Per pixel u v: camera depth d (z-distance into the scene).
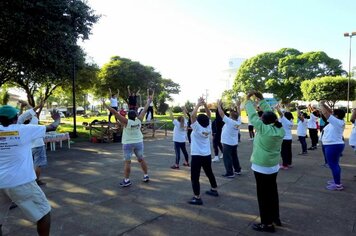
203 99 5.55
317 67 42.28
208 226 4.51
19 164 3.41
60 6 13.03
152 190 6.37
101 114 47.81
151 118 18.53
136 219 4.79
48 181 7.16
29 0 12.27
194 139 5.51
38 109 5.92
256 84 45.94
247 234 4.25
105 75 42.97
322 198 5.82
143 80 45.69
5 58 14.78
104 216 4.93
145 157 10.45
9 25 11.91
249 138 15.88
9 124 3.53
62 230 4.39
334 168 6.37
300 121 11.03
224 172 8.07
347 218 4.82
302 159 10.00
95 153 11.40
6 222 4.68
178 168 8.58
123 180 6.89
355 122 7.70
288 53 45.56
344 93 32.03
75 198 5.86
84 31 14.82
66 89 27.75
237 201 5.63
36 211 3.50
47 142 11.97
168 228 4.45
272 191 4.36
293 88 43.66
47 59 13.91
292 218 4.82
